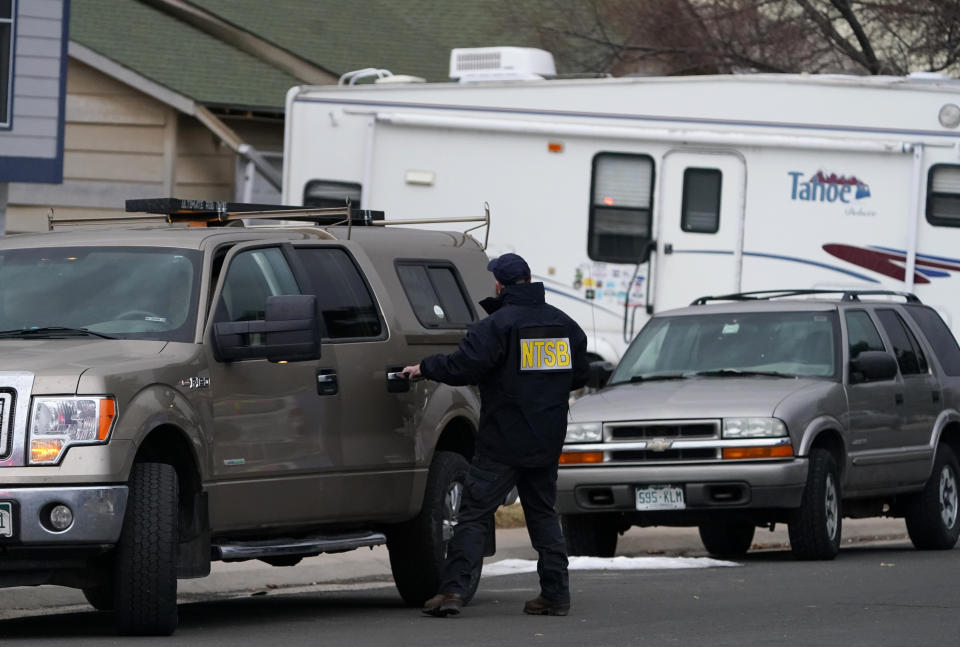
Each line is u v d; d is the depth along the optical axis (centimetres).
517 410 3378
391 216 6862
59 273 3394
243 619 3484
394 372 3669
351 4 11331
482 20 11531
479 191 6788
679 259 6619
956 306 6362
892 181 6406
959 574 4241
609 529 4906
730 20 9775
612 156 6669
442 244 4109
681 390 4731
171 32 9825
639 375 5072
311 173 6962
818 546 4588
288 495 3344
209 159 9456
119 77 9125
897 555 4944
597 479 4588
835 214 6462
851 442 4797
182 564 3125
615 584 4078
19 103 6912
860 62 9500
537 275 6744
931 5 9100
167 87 9138
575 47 10438
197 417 3116
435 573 3756
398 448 3659
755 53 9956
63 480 2862
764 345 5003
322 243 3681
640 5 9912
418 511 3731
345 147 6919
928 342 5397
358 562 4759
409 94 6856
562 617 3416
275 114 9544
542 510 3453
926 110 6372
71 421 2886
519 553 5075
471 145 6794
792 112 6494
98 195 9250
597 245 6694
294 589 4394
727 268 6569
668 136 6581
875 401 4938
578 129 6669
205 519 3130
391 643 2962
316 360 3453
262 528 3312
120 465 2905
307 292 3544
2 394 2895
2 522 2848
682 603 3650
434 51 11106
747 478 4459
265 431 3297
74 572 3012
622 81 6650
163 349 3127
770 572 4328
